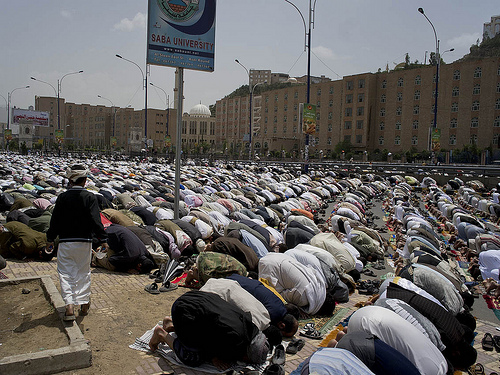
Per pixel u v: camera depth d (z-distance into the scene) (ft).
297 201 49.32
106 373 13.99
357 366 12.14
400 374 12.92
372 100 225.76
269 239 30.37
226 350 14.58
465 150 178.91
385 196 76.33
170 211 36.86
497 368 16.70
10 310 17.34
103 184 53.01
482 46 297.12
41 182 55.93
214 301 15.11
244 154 262.88
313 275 20.84
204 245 29.32
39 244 25.64
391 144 219.41
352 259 26.58
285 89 270.26
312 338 18.13
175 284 23.09
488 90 187.42
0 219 34.45
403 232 41.68
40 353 13.53
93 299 20.16
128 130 376.48
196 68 34.24
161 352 15.57
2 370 12.73
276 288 20.52
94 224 16.97
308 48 90.58
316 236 27.94
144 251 25.26
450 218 50.26
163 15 32.71
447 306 18.97
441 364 13.85
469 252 33.04
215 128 364.99
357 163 163.02
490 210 54.70
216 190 59.62
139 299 20.74
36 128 396.37
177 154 34.14
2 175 69.62
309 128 93.25
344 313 20.90
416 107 209.26
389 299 16.43
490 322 21.50
